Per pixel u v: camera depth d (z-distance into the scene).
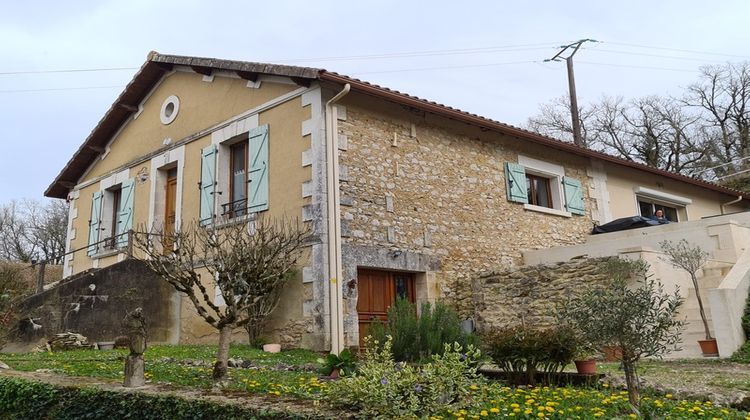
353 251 8.98
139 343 4.98
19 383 5.32
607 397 4.70
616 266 8.64
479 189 11.37
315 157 9.01
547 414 4.00
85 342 9.64
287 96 9.73
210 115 11.18
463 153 11.29
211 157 10.80
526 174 12.84
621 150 32.25
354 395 3.67
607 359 7.96
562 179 13.16
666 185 16.20
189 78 11.89
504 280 9.92
